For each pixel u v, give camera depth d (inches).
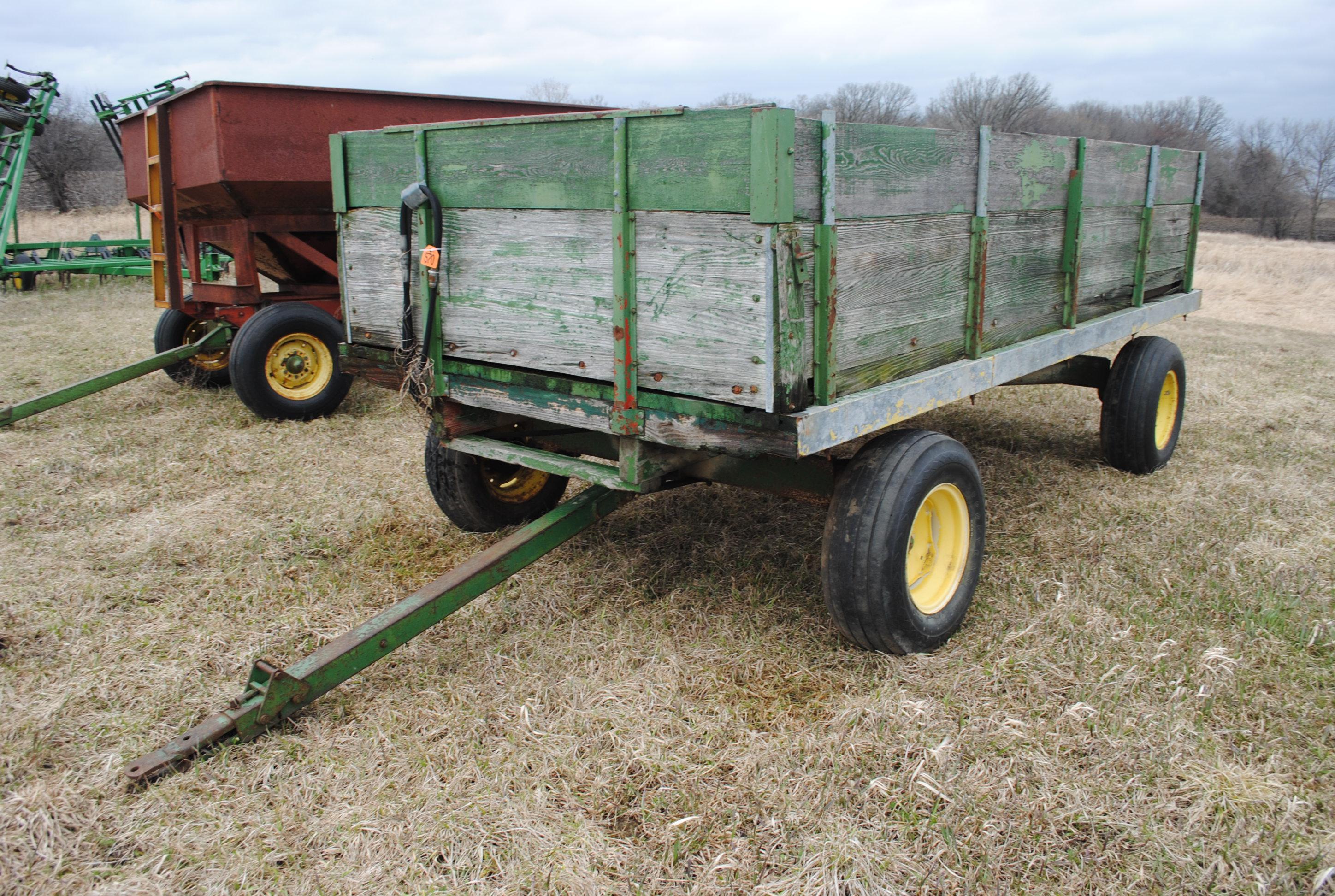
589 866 88.4
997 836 91.4
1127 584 148.1
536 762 104.3
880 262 115.6
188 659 128.3
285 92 236.4
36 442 234.7
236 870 87.7
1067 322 168.2
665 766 103.0
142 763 100.8
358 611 144.6
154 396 289.7
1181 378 211.0
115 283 561.6
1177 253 215.9
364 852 90.4
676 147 101.8
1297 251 944.3
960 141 127.5
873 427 114.7
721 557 160.7
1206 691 115.6
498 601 145.9
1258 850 89.4
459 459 162.2
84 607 143.7
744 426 104.3
